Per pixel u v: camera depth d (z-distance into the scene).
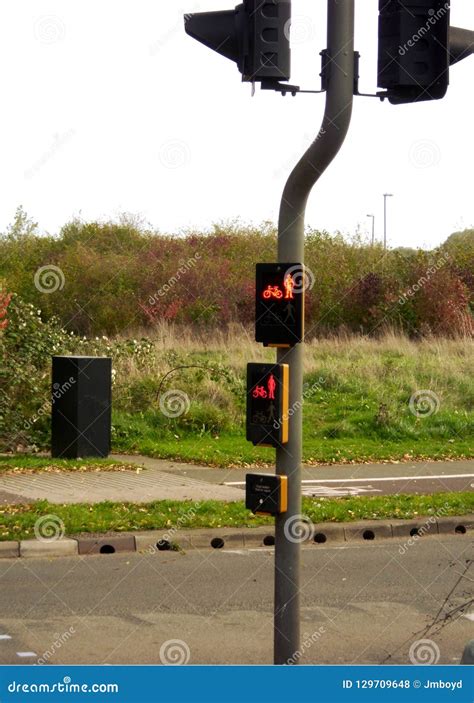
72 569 10.38
